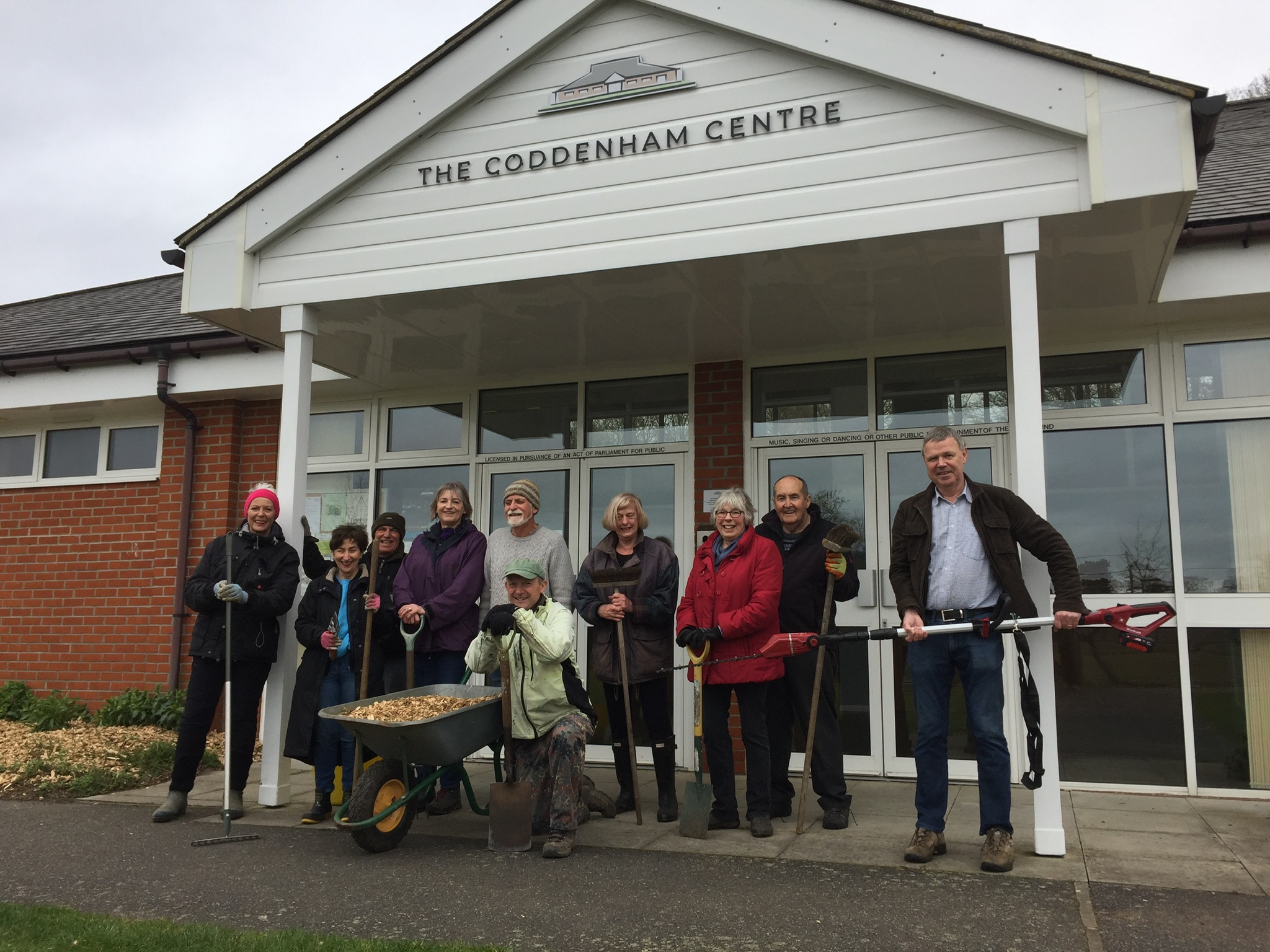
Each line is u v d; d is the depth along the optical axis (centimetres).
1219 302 574
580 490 741
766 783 479
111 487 891
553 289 555
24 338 984
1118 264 512
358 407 820
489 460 769
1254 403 591
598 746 711
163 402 850
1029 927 342
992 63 452
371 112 568
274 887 399
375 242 570
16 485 927
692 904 370
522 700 464
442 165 559
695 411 711
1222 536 591
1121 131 432
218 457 853
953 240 477
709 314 603
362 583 535
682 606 500
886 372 678
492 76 542
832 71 485
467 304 583
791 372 700
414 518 793
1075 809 536
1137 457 612
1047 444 632
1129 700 592
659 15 519
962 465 439
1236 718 575
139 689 848
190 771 532
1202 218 566
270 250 595
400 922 355
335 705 527
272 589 531
